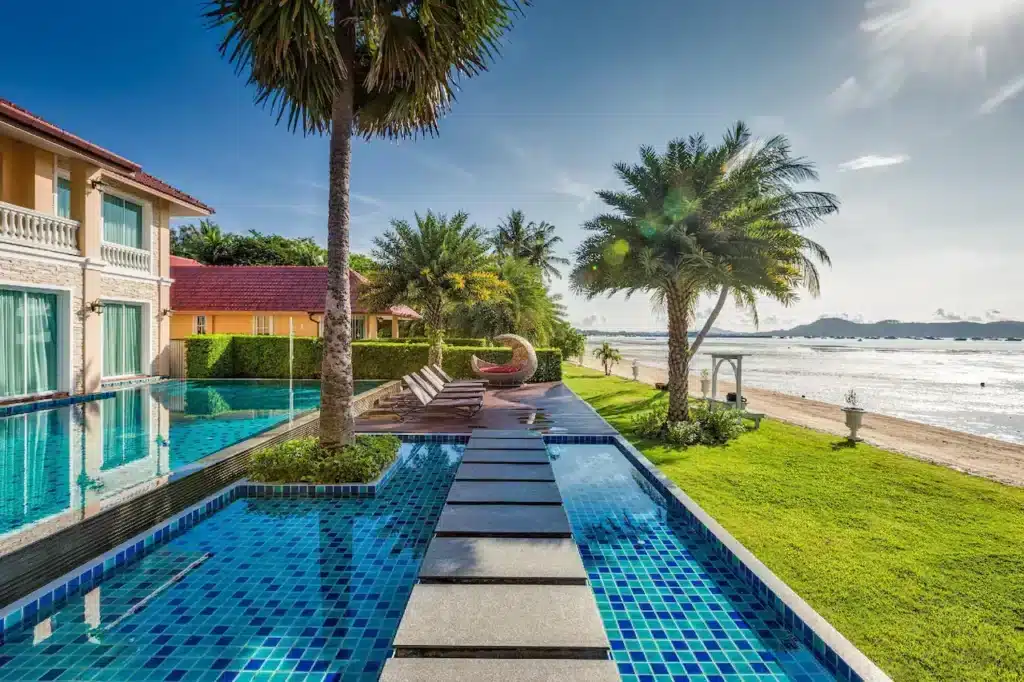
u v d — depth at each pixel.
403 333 39.06
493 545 4.45
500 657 2.99
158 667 3.15
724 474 7.96
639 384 23.19
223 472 6.29
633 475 7.61
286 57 5.95
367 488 6.43
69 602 3.86
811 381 36.66
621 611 3.89
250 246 48.03
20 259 11.93
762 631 3.64
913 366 56.22
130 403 13.14
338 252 6.94
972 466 9.58
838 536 5.53
